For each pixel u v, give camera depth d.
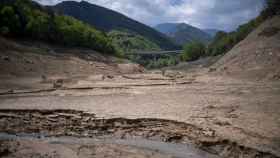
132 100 25.17
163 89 31.17
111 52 84.38
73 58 58.53
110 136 16.34
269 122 16.20
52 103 23.95
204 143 14.16
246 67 39.81
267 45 41.75
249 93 25.61
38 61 49.59
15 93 29.75
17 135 16.75
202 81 35.91
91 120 18.56
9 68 42.22
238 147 13.22
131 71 56.91
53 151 13.36
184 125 16.53
